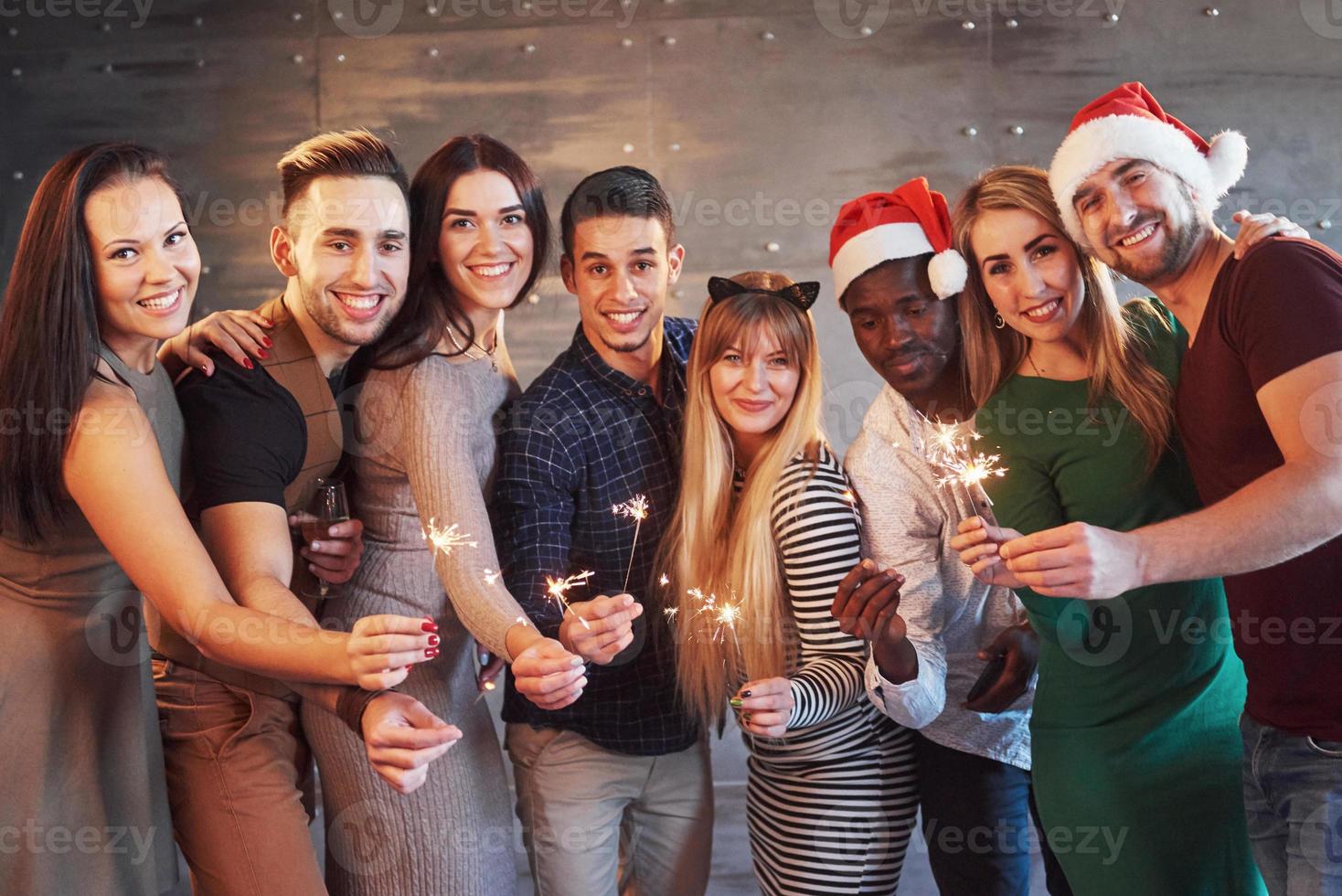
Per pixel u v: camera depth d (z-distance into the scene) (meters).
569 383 1.64
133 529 1.30
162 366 1.47
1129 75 2.85
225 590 1.33
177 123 2.96
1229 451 1.34
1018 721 1.68
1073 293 1.49
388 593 1.57
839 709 1.51
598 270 1.62
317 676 1.29
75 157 1.33
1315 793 1.29
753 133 2.90
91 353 1.31
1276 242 1.28
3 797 1.35
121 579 1.42
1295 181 2.84
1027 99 2.87
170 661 1.54
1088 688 1.53
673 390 1.73
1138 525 1.50
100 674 1.40
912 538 1.61
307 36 2.94
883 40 2.88
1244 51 2.84
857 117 2.89
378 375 1.56
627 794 1.67
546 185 2.92
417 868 1.55
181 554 1.30
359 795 1.54
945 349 1.64
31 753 1.35
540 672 1.33
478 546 1.48
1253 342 1.25
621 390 1.66
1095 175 1.38
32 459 1.30
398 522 1.58
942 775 1.69
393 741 1.27
